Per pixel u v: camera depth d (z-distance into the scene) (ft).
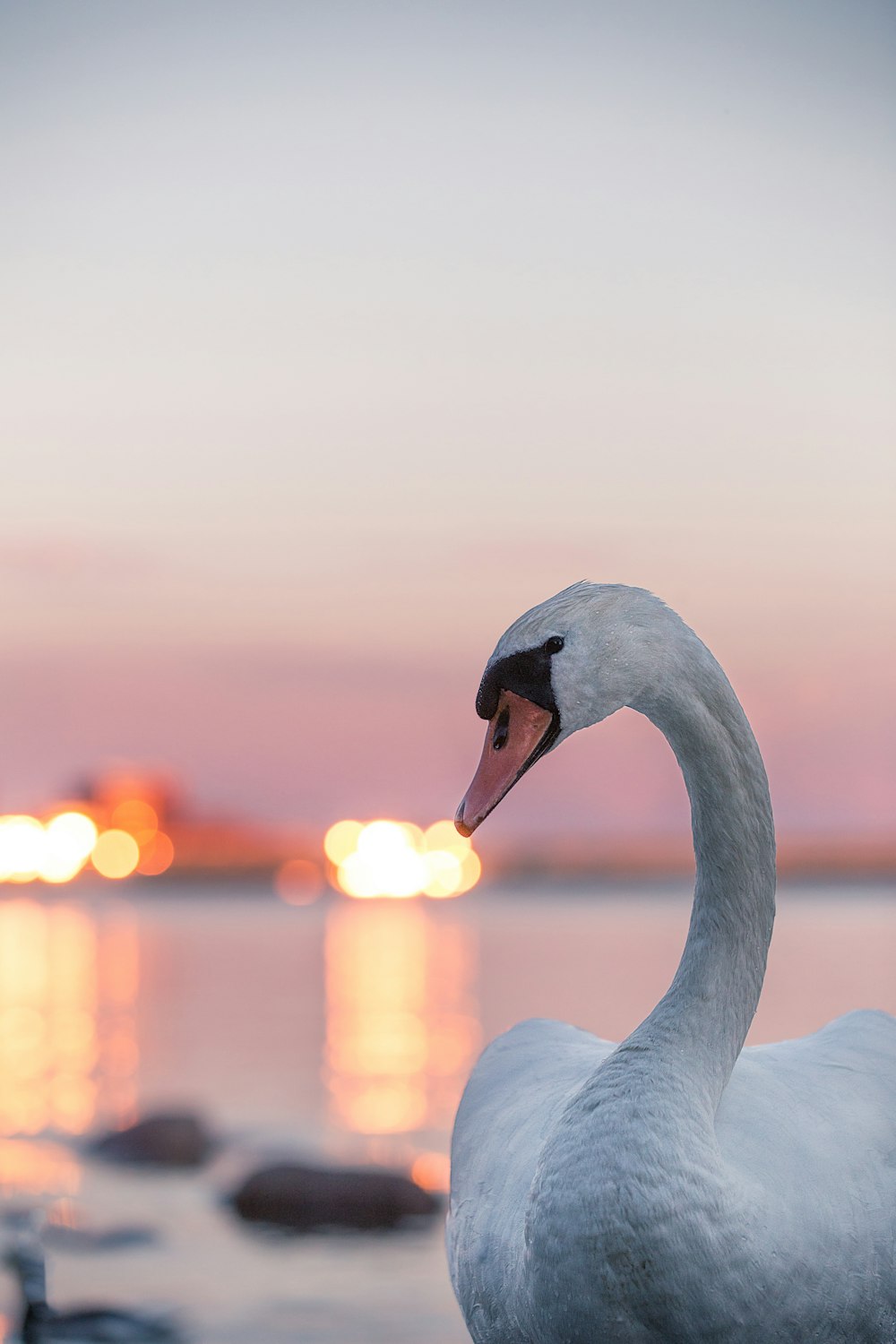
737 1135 12.25
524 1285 12.03
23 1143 32.35
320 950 91.66
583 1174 11.44
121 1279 22.81
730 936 12.42
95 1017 53.93
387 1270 23.40
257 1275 22.88
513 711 12.66
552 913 139.64
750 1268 11.37
